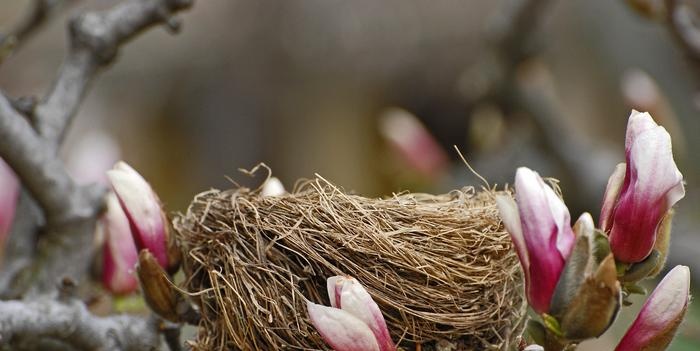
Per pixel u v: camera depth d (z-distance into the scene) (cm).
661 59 204
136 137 339
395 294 107
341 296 103
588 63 246
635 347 104
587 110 252
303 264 107
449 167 181
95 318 113
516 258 109
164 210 110
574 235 102
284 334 107
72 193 117
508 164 179
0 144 114
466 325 107
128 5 120
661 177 103
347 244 107
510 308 108
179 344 113
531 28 166
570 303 101
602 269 101
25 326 111
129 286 118
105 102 337
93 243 118
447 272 107
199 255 109
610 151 180
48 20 127
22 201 118
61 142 117
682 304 104
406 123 179
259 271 107
